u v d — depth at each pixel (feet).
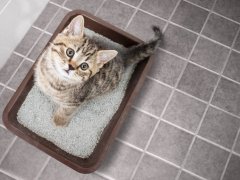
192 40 2.98
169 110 2.70
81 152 2.45
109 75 2.44
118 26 2.95
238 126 2.72
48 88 2.34
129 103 2.48
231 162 2.60
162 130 2.63
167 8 3.07
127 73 2.72
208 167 2.56
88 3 3.00
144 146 2.56
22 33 2.77
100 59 2.08
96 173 2.44
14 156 2.40
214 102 2.78
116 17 2.99
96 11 2.98
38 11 2.86
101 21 2.71
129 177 2.46
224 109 2.77
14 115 2.44
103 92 2.53
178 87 2.79
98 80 2.37
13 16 2.51
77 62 2.02
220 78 2.87
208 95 2.80
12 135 2.47
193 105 2.75
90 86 2.33
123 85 2.69
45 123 2.49
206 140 2.64
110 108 2.62
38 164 2.41
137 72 2.71
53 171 2.40
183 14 3.06
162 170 2.51
